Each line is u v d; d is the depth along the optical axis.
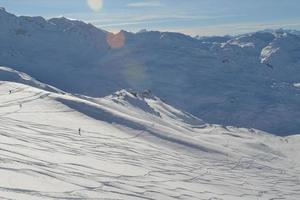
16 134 111.19
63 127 146.50
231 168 152.88
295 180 154.50
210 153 166.00
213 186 105.81
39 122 147.12
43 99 188.00
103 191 62.41
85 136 138.38
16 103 176.25
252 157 189.62
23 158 71.69
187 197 78.38
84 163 84.81
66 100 189.38
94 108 184.75
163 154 139.50
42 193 50.50
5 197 44.38
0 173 54.53
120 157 114.44
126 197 62.53
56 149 100.31
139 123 178.25
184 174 112.44
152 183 82.56
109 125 170.25
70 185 59.72
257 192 116.44
